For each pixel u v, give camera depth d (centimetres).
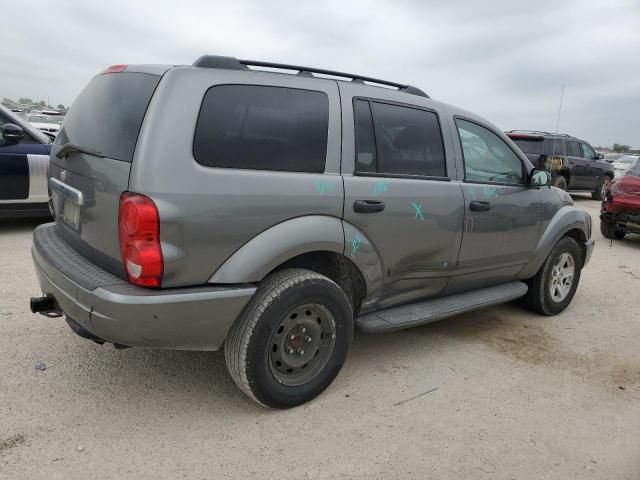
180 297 255
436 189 364
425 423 301
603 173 1677
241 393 321
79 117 323
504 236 422
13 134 653
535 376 371
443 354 398
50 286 289
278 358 296
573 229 509
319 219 299
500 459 273
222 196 264
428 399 329
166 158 253
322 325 312
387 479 253
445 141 380
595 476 264
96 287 255
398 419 304
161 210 248
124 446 263
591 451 285
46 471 242
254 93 288
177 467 251
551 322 488
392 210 334
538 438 294
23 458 249
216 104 273
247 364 280
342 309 312
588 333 464
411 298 379
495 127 434
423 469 261
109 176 265
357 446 276
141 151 252
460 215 380
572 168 1517
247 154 279
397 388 340
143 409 297
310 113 305
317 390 314
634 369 392
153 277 252
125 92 287
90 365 341
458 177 386
